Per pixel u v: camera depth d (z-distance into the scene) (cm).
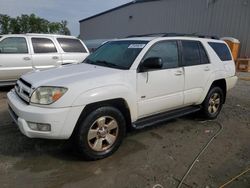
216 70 523
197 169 337
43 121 308
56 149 377
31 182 296
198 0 1731
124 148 391
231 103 700
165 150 390
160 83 410
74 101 315
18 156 354
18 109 327
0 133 428
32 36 773
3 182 294
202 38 520
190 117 558
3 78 722
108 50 461
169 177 316
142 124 397
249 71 1356
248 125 521
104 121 350
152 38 430
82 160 349
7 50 726
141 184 300
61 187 290
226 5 1549
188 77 459
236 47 1402
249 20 1429
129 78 369
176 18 1925
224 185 304
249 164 356
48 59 782
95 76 347
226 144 421
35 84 329
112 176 314
